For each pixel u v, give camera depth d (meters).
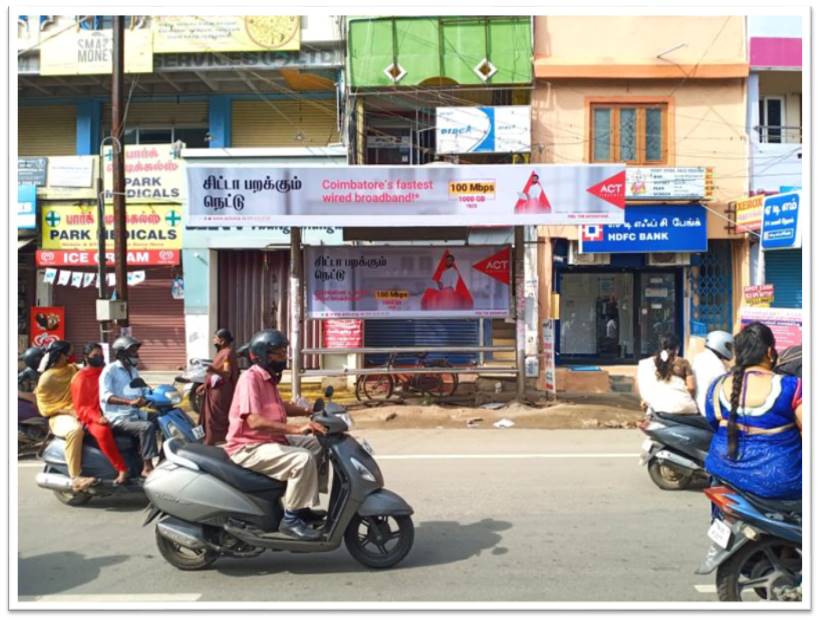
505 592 4.36
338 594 4.37
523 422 10.13
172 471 4.76
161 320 15.42
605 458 8.02
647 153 14.58
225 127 15.46
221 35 14.16
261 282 14.80
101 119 15.80
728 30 14.48
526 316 14.38
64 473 6.41
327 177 9.89
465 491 6.62
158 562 5.01
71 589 4.52
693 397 6.78
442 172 9.87
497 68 14.26
